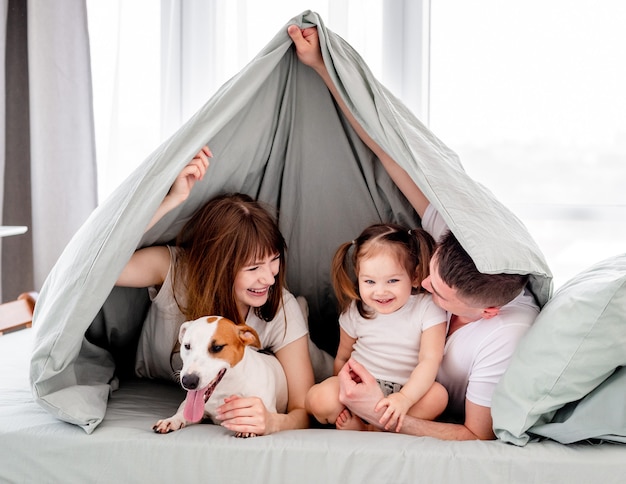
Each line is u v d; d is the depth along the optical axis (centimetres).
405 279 131
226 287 133
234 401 115
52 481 109
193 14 217
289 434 112
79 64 211
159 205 118
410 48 215
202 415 113
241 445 108
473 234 116
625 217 217
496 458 105
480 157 222
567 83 218
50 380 115
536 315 126
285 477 106
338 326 172
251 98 137
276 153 151
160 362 146
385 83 218
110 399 133
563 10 215
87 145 213
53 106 209
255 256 132
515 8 217
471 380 122
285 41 135
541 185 223
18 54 219
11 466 110
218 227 133
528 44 217
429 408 126
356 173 153
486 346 122
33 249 214
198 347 113
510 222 125
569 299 111
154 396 138
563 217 220
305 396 135
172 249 139
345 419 128
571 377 107
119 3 214
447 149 140
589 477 104
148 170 119
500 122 221
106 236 115
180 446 108
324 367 153
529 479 104
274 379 128
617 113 217
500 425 111
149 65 218
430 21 217
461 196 122
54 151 210
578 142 220
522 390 110
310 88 146
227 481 107
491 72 219
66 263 120
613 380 108
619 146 219
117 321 144
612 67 216
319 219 159
